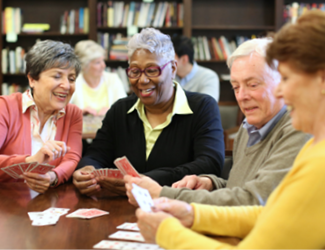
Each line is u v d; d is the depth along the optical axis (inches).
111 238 46.5
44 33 212.8
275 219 32.1
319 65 31.6
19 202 63.6
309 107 33.0
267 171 50.1
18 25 211.9
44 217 54.6
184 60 163.6
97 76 151.9
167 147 80.7
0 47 212.4
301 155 37.7
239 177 60.7
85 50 148.8
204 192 52.7
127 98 87.9
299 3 220.2
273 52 33.8
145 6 212.4
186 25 211.9
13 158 75.0
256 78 54.7
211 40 218.7
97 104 152.4
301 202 31.2
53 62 78.2
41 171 68.6
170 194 53.1
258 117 56.4
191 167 73.9
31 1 217.5
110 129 86.3
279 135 54.5
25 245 44.7
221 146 79.2
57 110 85.4
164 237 37.3
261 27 215.6
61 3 218.2
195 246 35.4
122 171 59.5
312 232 31.0
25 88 217.5
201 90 166.6
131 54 76.4
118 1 215.9
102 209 59.3
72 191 71.3
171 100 82.1
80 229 49.9
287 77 33.6
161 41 76.0
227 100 227.1
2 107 81.4
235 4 221.3
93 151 85.0
